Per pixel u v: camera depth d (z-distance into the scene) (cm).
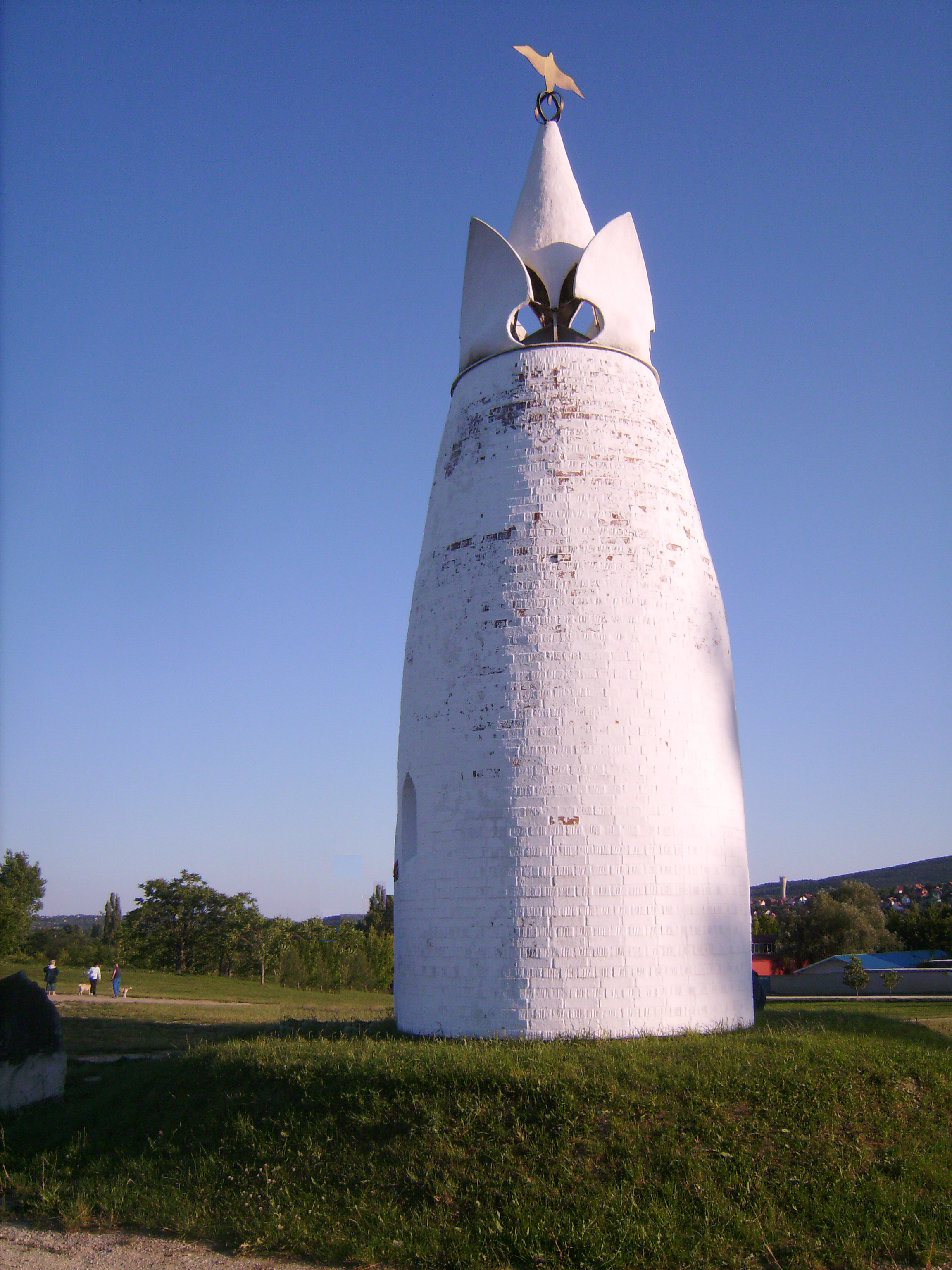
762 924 10012
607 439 2206
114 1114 1725
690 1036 1842
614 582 2091
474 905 1973
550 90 2669
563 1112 1414
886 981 5978
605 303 2327
